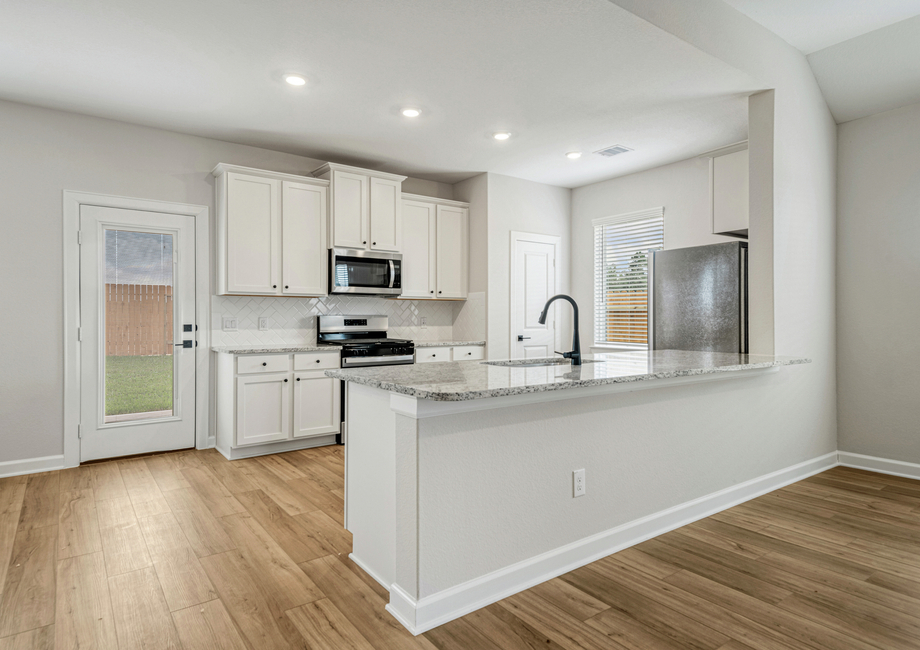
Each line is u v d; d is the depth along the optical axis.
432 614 1.77
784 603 1.91
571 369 2.33
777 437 3.27
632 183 5.15
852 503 2.97
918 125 3.49
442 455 1.80
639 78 3.08
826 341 3.74
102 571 2.14
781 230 3.28
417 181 5.30
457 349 4.92
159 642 1.68
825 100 3.71
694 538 2.49
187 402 4.11
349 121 3.76
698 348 3.61
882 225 3.64
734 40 2.94
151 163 3.90
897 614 1.84
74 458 3.64
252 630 1.75
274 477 3.42
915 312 3.50
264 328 4.41
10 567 2.17
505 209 5.21
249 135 4.05
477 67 2.94
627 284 5.20
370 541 2.11
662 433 2.55
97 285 3.73
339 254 4.34
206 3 2.34
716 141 4.20
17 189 3.45
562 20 2.47
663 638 1.70
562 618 1.82
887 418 3.62
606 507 2.32
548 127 3.88
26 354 3.48
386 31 2.57
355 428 2.22
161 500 2.98
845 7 2.93
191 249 4.09
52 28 2.54
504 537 1.97
